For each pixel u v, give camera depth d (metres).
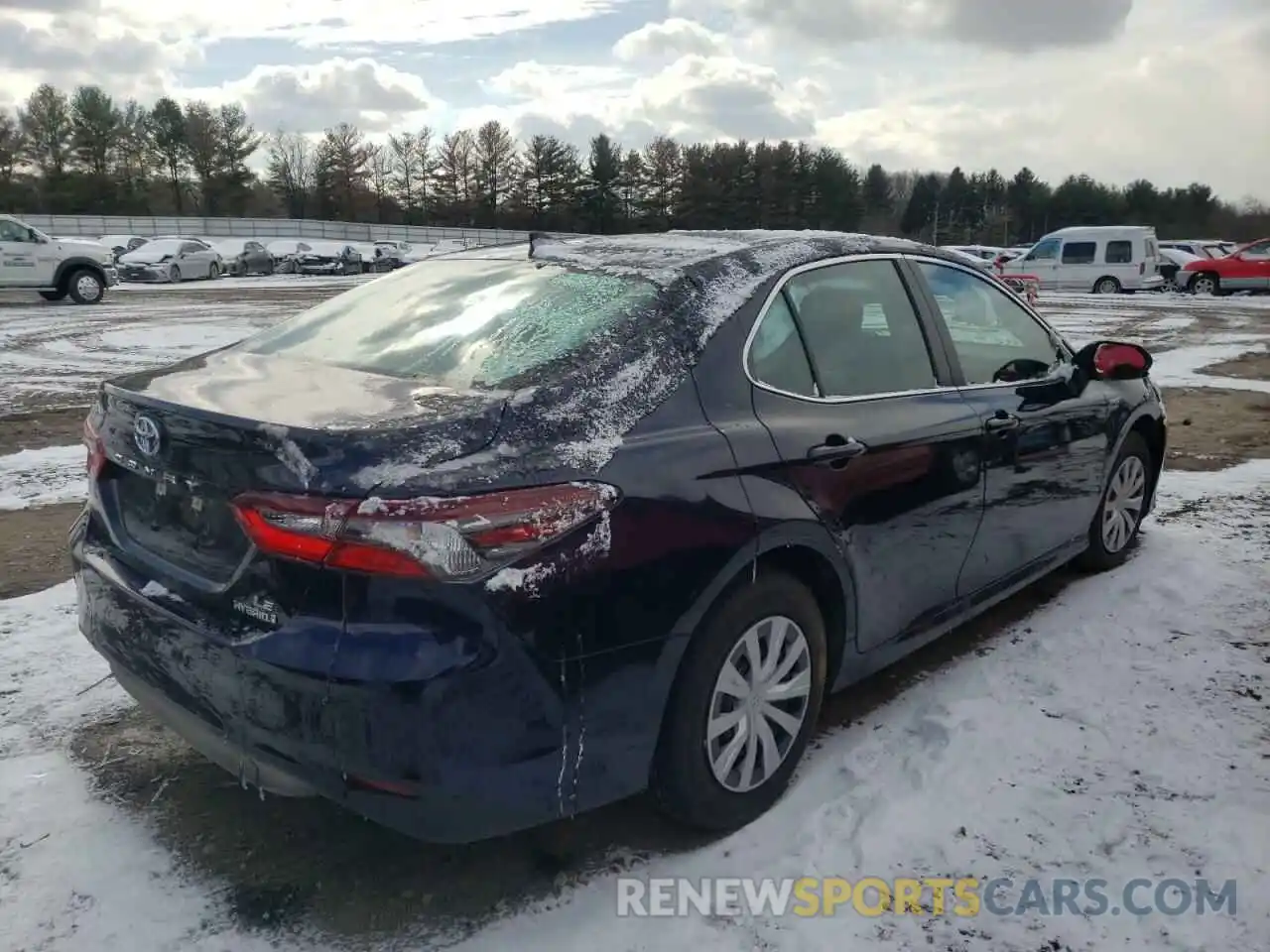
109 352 14.28
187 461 2.58
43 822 3.03
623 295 3.04
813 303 3.33
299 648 2.33
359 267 42.59
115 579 2.83
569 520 2.43
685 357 2.88
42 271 22.19
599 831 3.02
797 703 3.13
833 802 3.13
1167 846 2.91
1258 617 4.46
